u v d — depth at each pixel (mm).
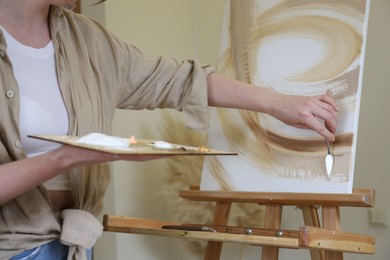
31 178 836
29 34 1006
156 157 821
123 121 1865
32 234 938
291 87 1430
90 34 1146
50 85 1013
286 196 1329
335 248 1103
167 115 2020
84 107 1045
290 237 1156
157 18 2064
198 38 2227
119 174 1823
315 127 1275
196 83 1306
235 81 1374
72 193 1029
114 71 1182
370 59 2047
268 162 1422
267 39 1530
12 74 947
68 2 1030
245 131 1499
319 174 1309
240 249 2113
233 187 1472
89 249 1051
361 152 2045
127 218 1395
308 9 1467
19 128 948
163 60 1303
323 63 1393
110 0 1883
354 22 1364
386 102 2014
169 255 1952
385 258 1994
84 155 809
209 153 904
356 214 2051
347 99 1312
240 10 1626
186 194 1546
